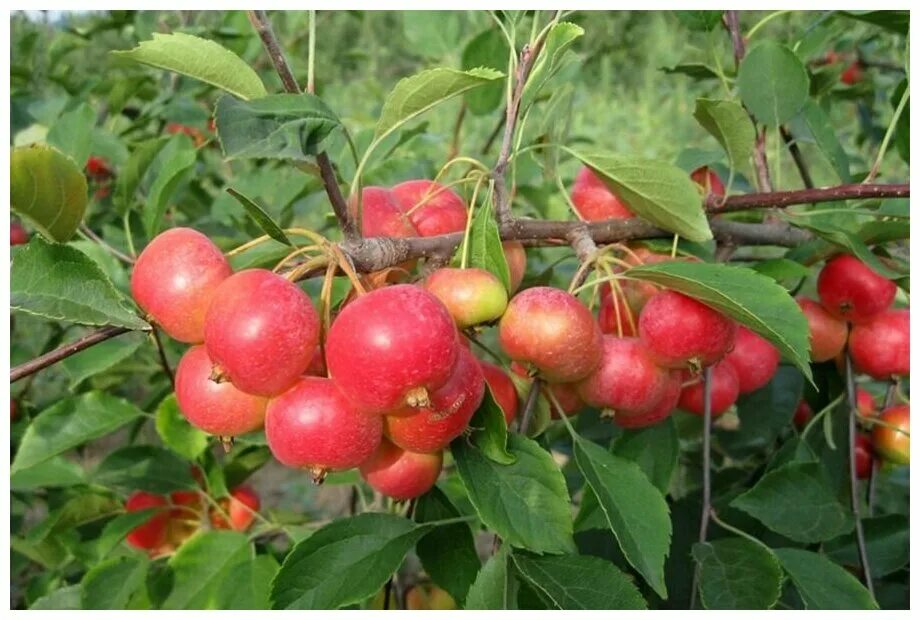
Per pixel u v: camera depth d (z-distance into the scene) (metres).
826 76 0.46
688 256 0.32
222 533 0.35
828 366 0.38
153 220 0.35
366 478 0.27
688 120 1.61
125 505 0.42
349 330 0.21
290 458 0.23
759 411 0.38
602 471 0.27
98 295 0.23
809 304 0.35
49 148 0.23
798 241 0.35
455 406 0.23
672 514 0.36
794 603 0.34
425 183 0.31
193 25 0.63
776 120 0.36
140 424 0.48
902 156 0.35
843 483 0.37
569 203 0.33
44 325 0.65
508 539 0.24
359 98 1.42
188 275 0.23
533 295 0.26
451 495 0.40
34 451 0.35
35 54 0.68
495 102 0.48
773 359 0.34
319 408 0.22
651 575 0.25
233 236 0.46
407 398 0.21
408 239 0.26
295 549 0.25
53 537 0.44
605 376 0.27
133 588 0.34
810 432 0.39
